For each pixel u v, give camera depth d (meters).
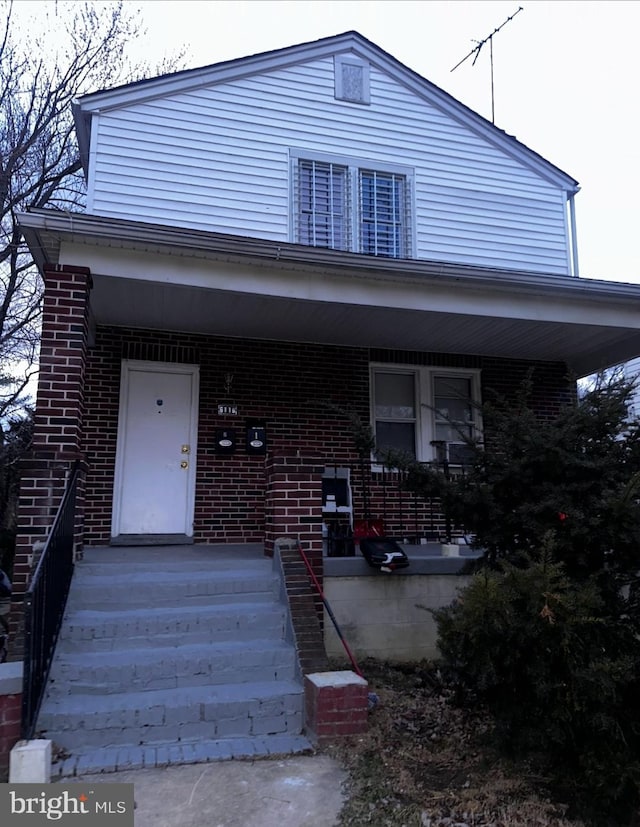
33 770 3.56
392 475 8.70
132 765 4.00
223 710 4.49
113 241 6.05
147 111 8.39
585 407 4.88
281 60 9.05
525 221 9.98
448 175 9.68
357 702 4.51
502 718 4.17
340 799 3.66
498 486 4.93
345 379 8.77
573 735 3.82
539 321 7.70
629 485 4.08
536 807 3.63
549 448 4.62
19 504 5.41
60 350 5.83
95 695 4.55
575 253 10.17
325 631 6.10
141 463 7.78
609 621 4.18
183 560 5.98
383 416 9.10
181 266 6.42
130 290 6.66
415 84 9.68
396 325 7.95
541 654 3.90
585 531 4.29
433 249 9.41
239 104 8.78
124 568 5.68
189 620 5.16
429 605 6.45
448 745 4.44
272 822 3.40
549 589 3.76
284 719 4.59
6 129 14.30
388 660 6.23
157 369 8.02
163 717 4.38
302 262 6.58
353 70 9.43
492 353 9.38
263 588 5.66
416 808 3.57
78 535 5.86
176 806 3.55
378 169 9.30
